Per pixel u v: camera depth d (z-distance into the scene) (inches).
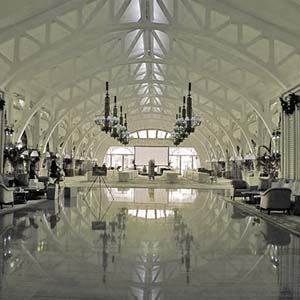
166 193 631.8
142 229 280.4
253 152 766.5
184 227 292.0
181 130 732.0
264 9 373.7
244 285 153.2
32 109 619.5
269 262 189.5
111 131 697.6
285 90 459.5
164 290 146.8
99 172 773.3
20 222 312.2
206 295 141.6
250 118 880.3
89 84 729.0
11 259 190.7
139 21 435.2
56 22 418.3
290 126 468.4
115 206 432.8
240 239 247.3
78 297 138.3
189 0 423.8
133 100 1039.0
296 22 363.3
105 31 431.8
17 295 139.4
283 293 144.1
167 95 957.2
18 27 407.2
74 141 1283.2
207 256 200.5
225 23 417.7
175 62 575.8
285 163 482.6
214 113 935.0
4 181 479.2
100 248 216.1
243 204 462.6
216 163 1294.3
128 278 161.0
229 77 649.6
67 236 251.1
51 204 452.8
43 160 776.9
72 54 538.3
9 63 439.8
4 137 526.9
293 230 281.1
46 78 641.0
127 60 567.8
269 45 437.1
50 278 159.9
